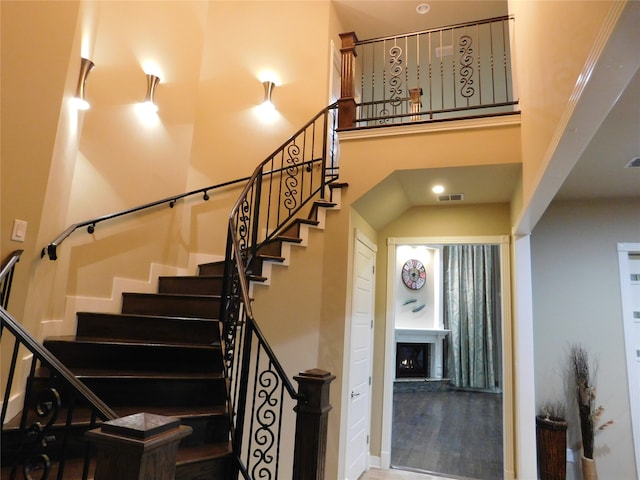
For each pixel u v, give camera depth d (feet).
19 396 7.27
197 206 14.07
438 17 16.97
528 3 9.38
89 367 8.59
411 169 11.38
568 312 13.10
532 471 10.91
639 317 12.83
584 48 5.08
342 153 12.16
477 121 11.04
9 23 7.30
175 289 12.20
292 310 11.14
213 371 9.04
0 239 6.86
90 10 9.54
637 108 7.25
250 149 14.84
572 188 12.41
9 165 7.09
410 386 26.35
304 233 11.60
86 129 10.70
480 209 14.35
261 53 15.57
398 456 14.62
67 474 6.11
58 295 9.62
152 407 7.97
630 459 11.94
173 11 13.92
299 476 6.88
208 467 7.07
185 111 14.10
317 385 7.16
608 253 13.15
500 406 22.76
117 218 11.48
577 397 12.39
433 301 28.58
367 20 17.19
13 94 7.23
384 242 15.17
